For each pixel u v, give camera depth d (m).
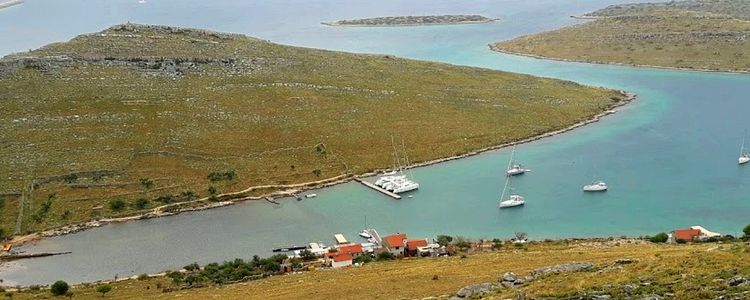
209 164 187.62
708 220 147.75
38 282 127.56
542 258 108.88
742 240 116.19
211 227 154.62
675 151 198.88
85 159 184.00
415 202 167.62
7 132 194.62
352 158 198.25
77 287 119.69
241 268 123.88
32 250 143.25
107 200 167.00
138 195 170.12
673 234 129.62
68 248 144.00
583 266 83.00
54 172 176.38
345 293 94.56
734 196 162.00
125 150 190.38
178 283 117.56
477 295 74.19
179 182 177.62
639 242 127.56
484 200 167.00
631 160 192.12
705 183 171.62
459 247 131.88
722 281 58.34
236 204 169.50
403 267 112.50
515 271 97.81
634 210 155.50
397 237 133.25
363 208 164.75
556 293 64.88
